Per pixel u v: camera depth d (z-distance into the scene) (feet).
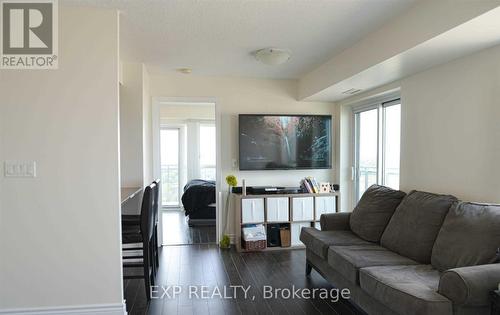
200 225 19.84
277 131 15.90
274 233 15.38
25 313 8.20
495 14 6.27
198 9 8.38
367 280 7.47
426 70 10.39
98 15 8.35
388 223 10.13
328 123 16.37
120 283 8.51
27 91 8.14
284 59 11.76
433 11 7.52
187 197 19.85
